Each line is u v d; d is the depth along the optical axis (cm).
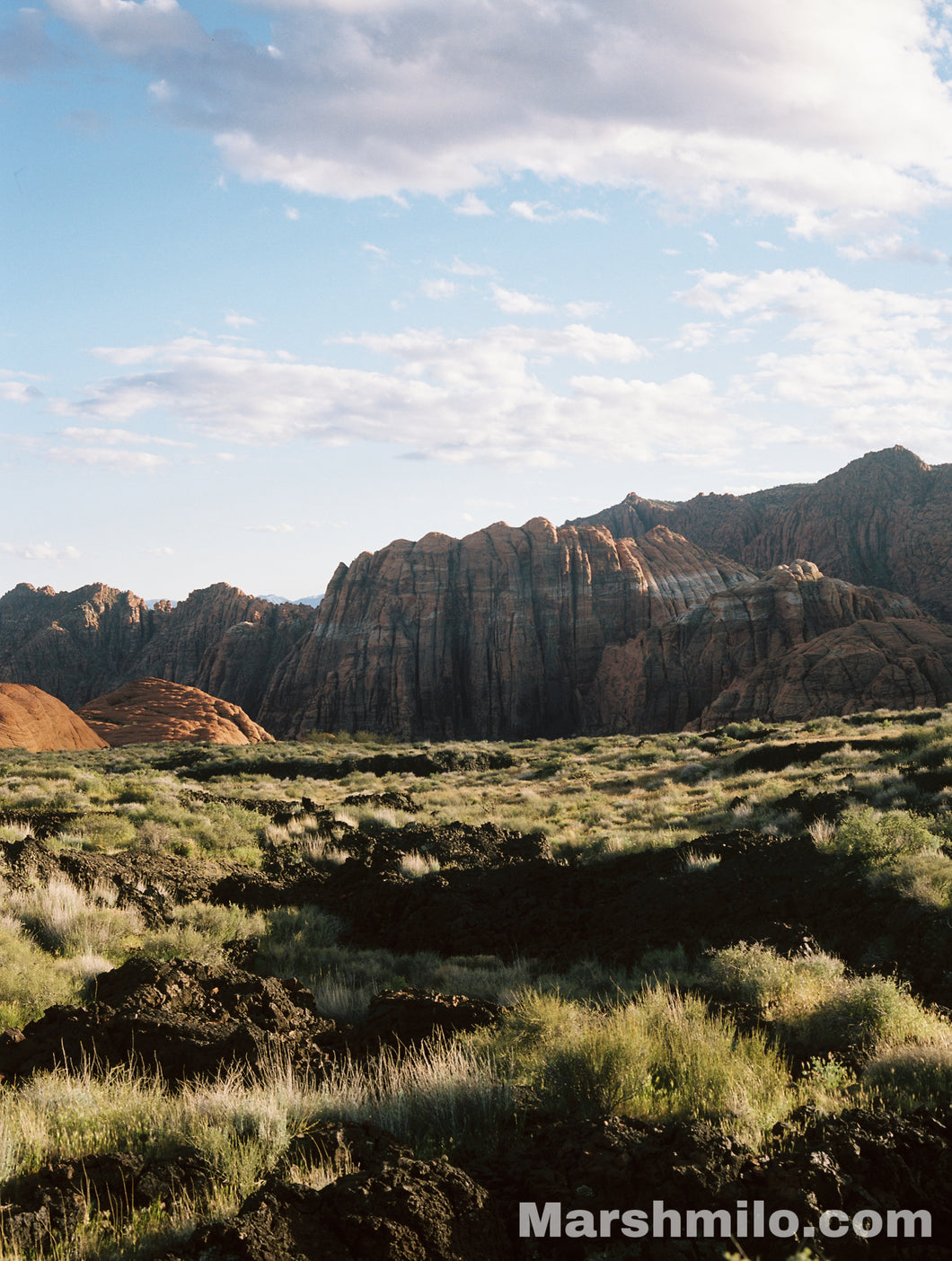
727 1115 614
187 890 2008
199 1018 993
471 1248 439
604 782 4338
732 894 1748
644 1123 562
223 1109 617
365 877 2236
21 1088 743
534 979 1530
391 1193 447
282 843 2705
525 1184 497
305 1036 1014
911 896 1396
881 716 5250
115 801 3275
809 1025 922
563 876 2108
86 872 1819
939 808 2102
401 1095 651
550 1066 689
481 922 1917
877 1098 668
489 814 3450
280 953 1627
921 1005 1043
